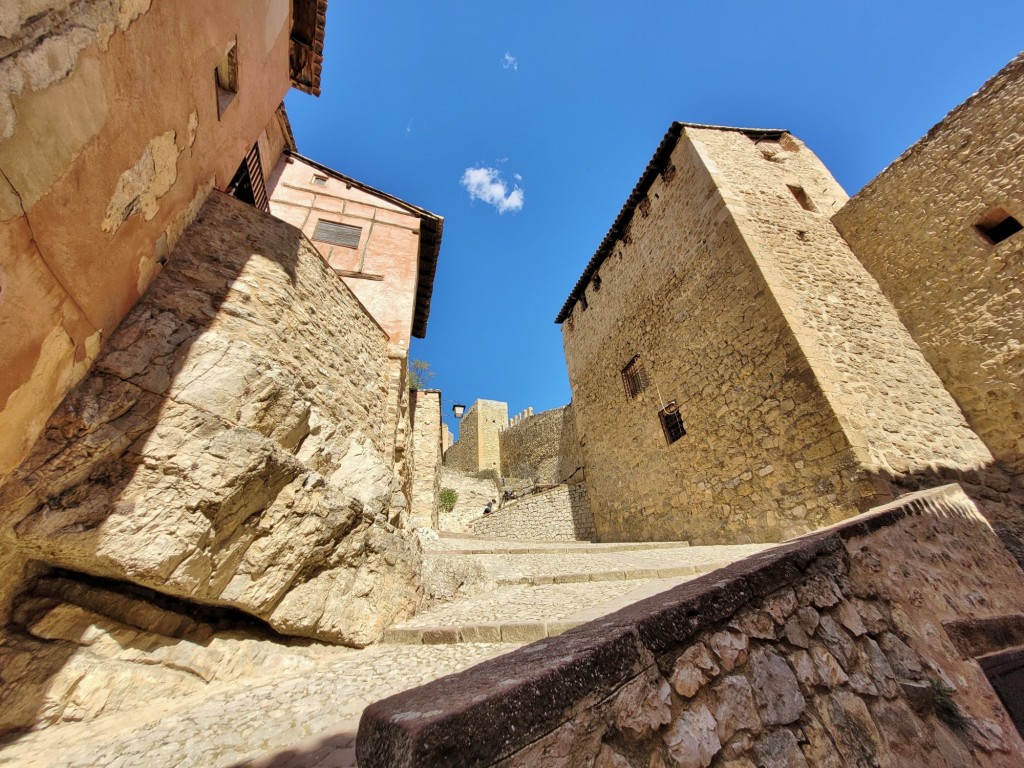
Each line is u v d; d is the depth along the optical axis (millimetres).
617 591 3771
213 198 4121
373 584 3768
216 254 3830
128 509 2525
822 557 2088
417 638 3391
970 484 5000
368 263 8000
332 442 4160
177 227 3562
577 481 14094
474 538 10102
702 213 7531
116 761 1855
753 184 7695
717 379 6754
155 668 2588
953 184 6328
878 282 7121
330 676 2785
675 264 8133
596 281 11562
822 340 5656
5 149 1880
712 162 7723
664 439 7992
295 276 4543
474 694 970
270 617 3016
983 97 6094
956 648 2348
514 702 947
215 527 2826
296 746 1872
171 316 3221
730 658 1471
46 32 2039
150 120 3008
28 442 2285
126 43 2668
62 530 2311
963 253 6109
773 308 5863
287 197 8281
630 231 9953
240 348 3463
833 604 1964
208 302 3529
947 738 1860
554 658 1169
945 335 6180
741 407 6242
